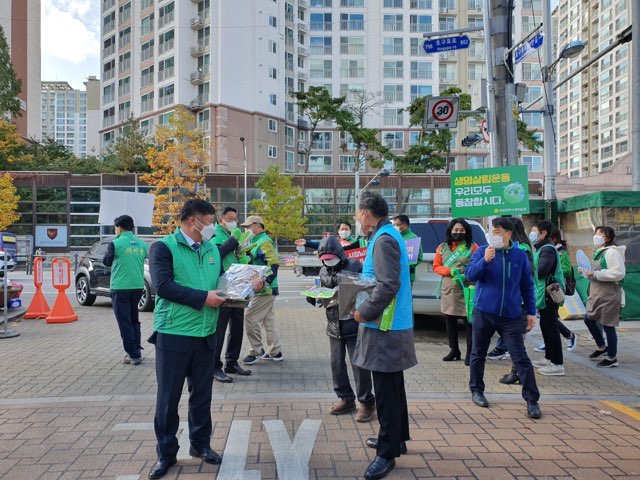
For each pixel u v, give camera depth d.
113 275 6.67
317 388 5.66
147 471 3.60
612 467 3.68
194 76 47.78
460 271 6.67
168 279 3.53
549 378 6.14
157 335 3.63
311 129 53.59
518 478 3.51
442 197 42.62
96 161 48.03
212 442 4.09
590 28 87.44
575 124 93.12
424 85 57.12
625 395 5.48
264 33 50.22
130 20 52.00
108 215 9.60
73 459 3.79
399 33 57.38
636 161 10.45
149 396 5.33
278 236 39.16
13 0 60.72
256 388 5.64
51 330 9.24
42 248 39.47
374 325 3.60
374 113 56.72
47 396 5.34
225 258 5.95
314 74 57.16
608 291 6.66
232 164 47.56
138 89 51.06
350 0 57.34
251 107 49.38
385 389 3.58
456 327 7.05
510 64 8.91
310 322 10.22
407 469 3.64
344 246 6.11
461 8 57.62
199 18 47.62
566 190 51.31
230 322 6.16
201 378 3.73
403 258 3.74
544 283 6.04
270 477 3.51
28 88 64.56
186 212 3.68
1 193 34.88
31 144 55.19
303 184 42.28
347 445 4.06
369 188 42.31
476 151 54.62
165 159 35.06
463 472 3.59
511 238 4.97
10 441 4.12
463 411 4.90
